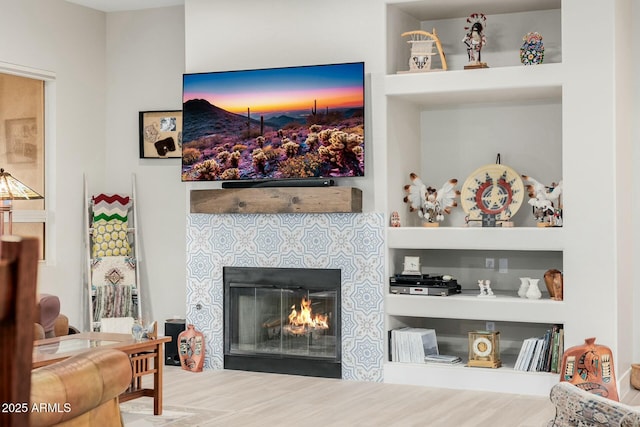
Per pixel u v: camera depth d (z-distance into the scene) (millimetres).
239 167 6797
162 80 7910
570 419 2689
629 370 6230
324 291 6617
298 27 6734
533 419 5176
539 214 6121
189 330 7027
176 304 7859
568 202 5809
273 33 6832
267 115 6688
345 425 5043
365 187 6496
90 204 7832
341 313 6551
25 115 7344
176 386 6289
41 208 7461
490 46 6758
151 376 6625
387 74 6445
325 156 6492
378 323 6418
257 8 6891
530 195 6168
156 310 7934
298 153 6590
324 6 6637
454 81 6203
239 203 6770
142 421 5039
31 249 1026
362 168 6371
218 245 7027
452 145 6926
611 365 5109
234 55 6980
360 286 6484
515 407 5512
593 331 5742
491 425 5031
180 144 7816
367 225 6469
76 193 7727
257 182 6805
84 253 7770
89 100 7898
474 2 6352
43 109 7500
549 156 6559
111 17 8078
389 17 6480
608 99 5688
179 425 5039
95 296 7648
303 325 6703
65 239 7578
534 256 6609
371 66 6469
